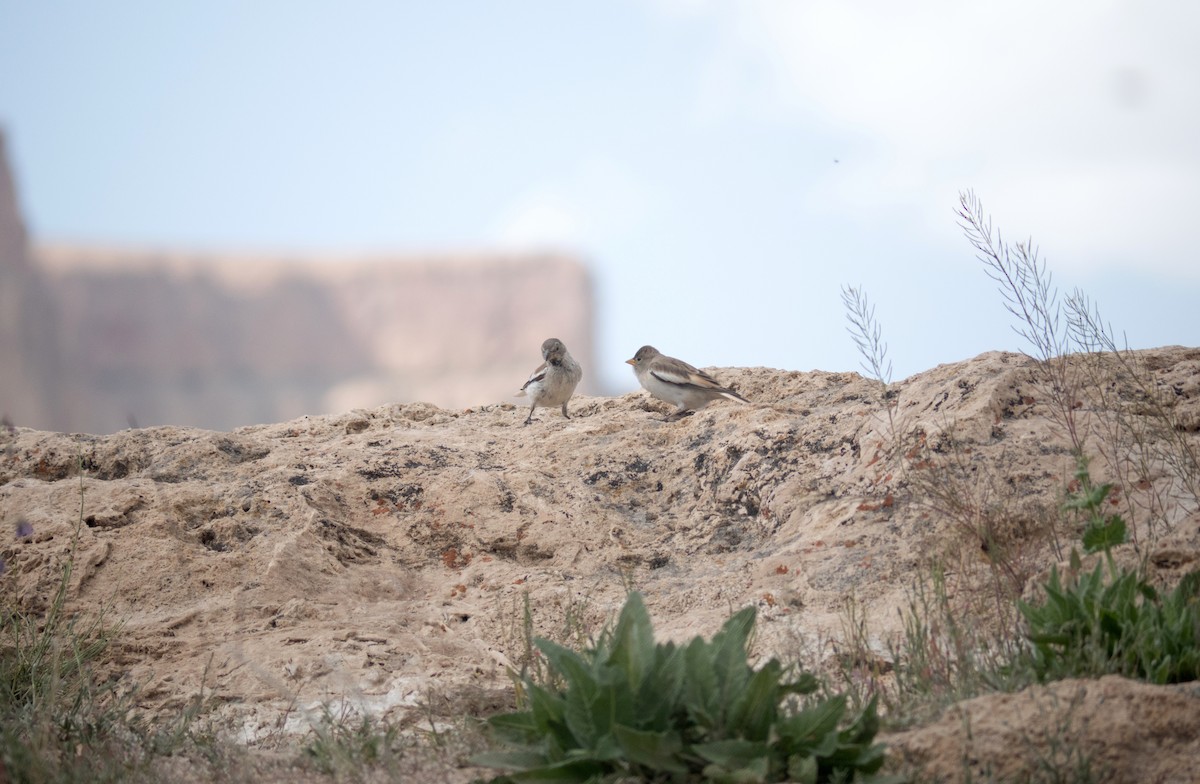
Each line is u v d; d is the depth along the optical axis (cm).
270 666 1129
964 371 1430
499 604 1245
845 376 1753
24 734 951
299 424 1744
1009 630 991
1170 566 1007
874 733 778
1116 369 1415
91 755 937
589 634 1174
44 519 1353
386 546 1387
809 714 761
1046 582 1019
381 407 1828
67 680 1116
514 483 1448
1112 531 933
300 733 1020
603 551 1350
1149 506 1148
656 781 749
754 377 1797
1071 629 872
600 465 1517
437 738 948
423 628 1216
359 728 995
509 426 1741
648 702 774
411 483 1471
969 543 1158
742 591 1205
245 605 1237
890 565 1171
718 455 1473
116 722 1026
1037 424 1307
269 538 1342
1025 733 757
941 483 1234
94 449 1570
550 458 1548
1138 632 845
